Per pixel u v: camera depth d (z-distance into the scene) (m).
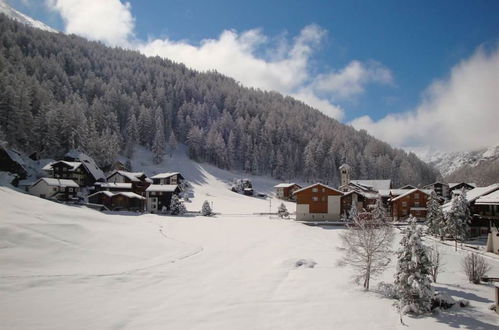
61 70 155.88
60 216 46.94
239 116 183.00
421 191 73.00
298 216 69.81
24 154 98.50
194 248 40.53
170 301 22.52
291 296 23.62
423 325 18.64
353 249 26.41
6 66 122.12
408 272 20.81
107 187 87.69
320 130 188.25
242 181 127.50
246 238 48.81
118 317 19.56
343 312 20.64
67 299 22.17
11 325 17.95
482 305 21.73
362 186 100.81
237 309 21.08
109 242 38.38
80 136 108.19
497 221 41.91
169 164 138.00
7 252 30.33
